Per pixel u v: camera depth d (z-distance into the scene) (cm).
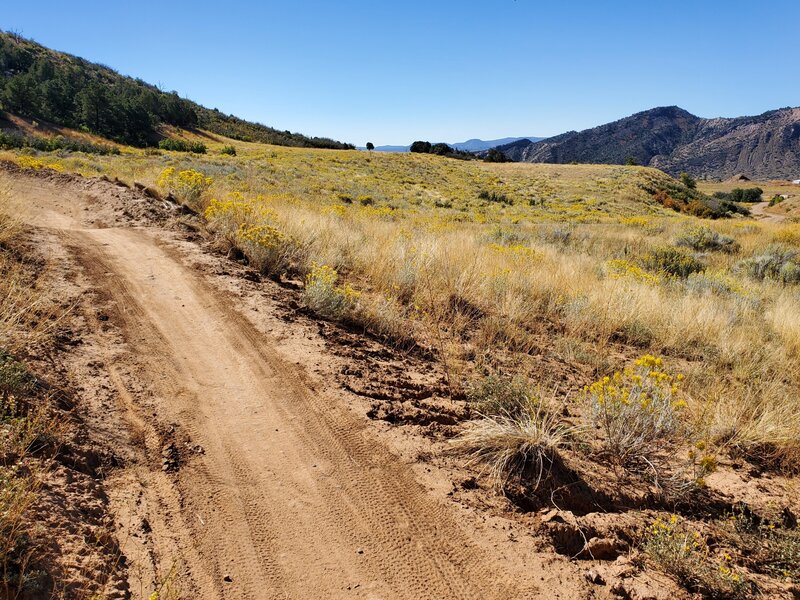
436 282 753
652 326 730
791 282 1267
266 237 725
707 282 1076
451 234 1484
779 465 419
